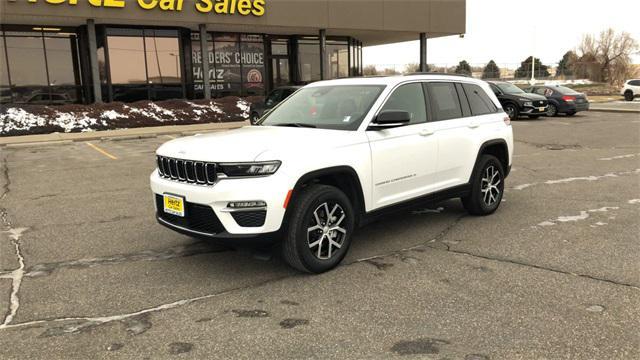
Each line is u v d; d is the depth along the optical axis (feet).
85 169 35.55
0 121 59.41
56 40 74.13
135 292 14.14
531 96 71.41
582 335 11.43
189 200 14.43
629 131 55.21
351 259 16.53
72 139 54.85
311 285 14.47
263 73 90.74
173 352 10.97
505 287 14.08
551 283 14.30
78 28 74.84
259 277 15.12
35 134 59.41
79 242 18.70
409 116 16.25
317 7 80.74
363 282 14.62
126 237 19.24
